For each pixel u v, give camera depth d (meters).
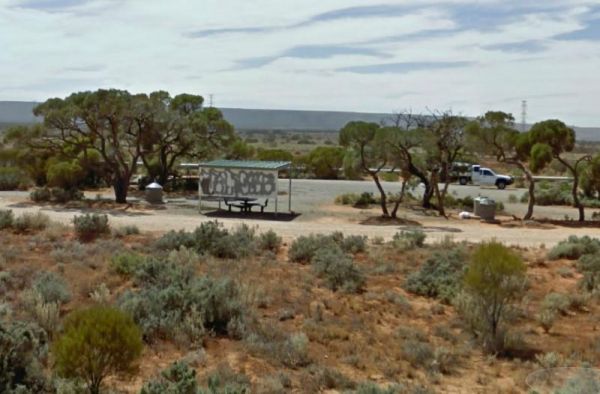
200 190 32.47
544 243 24.36
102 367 8.70
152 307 13.31
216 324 13.61
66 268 17.53
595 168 34.75
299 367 11.72
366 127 31.73
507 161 33.31
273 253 21.05
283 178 58.22
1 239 21.64
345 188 47.91
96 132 36.12
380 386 10.58
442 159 35.34
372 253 21.19
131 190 44.12
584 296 16.67
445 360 12.19
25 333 9.66
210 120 44.59
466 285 14.27
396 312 15.61
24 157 42.75
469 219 32.09
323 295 16.62
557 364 12.04
